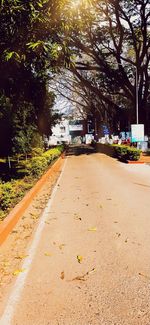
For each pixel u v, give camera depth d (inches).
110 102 2148.1
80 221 338.6
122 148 1219.2
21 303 173.8
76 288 188.9
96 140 3193.9
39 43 376.2
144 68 1833.2
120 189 536.4
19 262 231.1
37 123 1456.7
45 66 495.5
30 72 583.8
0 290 189.5
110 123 2810.0
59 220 346.3
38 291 186.4
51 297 179.2
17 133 1050.1
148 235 282.8
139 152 1077.8
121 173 784.3
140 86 1841.8
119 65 1862.7
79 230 305.7
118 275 204.1
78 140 5285.4
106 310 164.2
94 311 163.8
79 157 1555.1
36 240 279.1
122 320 155.3
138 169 871.7
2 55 395.9
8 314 163.6
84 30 1581.0
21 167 831.1
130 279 198.2
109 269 213.6
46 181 699.4
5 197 354.6
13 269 219.1
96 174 787.4
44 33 406.9
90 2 400.2
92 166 1027.9
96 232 296.8
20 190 478.6
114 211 378.3
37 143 1499.8
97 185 596.1
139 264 220.2
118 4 1604.3
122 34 1771.7
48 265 223.6
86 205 418.6
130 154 1087.6
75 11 405.7
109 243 264.8
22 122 1074.7
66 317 159.2
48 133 2180.1
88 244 264.5
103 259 231.0
